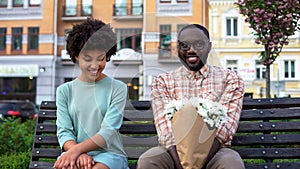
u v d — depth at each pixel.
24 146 5.61
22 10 24.59
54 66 24.23
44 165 3.17
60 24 24.56
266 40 5.36
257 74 19.45
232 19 20.95
